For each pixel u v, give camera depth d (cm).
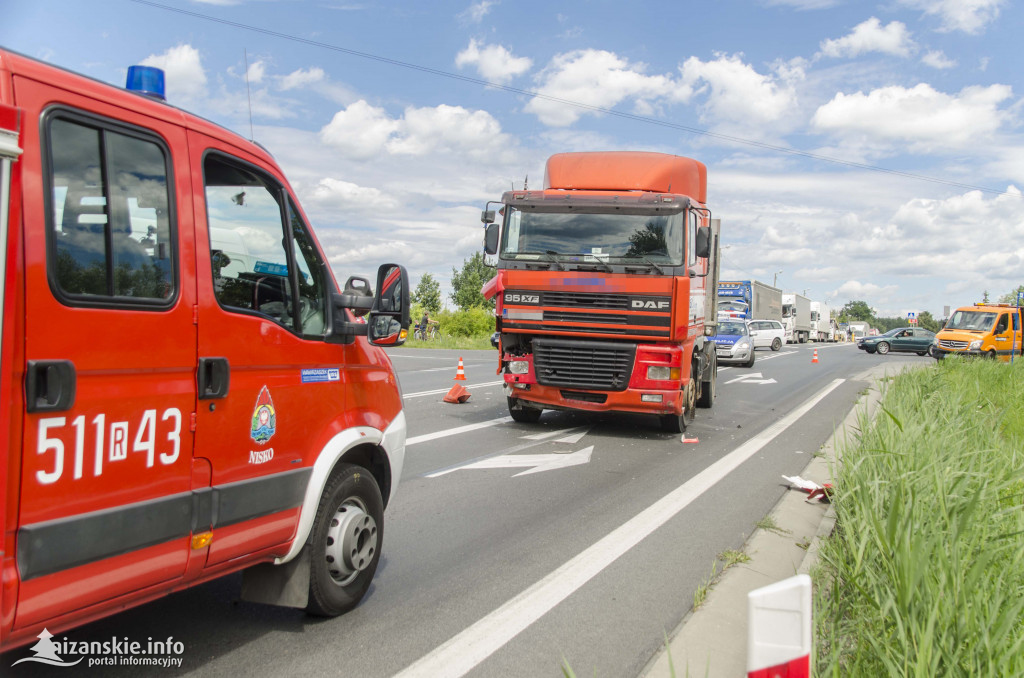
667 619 446
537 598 474
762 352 4144
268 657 386
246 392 356
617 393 1031
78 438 275
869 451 615
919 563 360
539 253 1053
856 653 339
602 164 1109
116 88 305
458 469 848
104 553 286
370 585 490
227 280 354
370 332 413
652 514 675
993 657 308
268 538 374
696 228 1095
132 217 302
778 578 515
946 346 3244
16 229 253
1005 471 620
